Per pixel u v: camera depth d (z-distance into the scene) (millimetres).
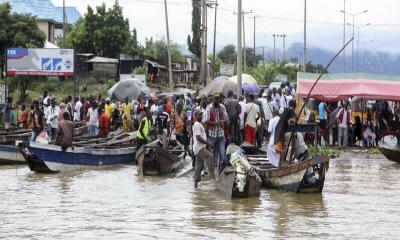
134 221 12789
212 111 19141
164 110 26094
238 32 27547
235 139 21516
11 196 16141
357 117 30719
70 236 11375
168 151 21672
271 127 17703
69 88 53750
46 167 21312
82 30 68000
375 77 30750
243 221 12820
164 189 17531
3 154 23766
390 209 14289
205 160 17844
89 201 15352
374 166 23391
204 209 14234
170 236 11367
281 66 78500
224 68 53469
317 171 16562
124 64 63312
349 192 16875
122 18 69500
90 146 23906
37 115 26109
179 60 80375
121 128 32875
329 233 11656
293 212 13867
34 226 12297
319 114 29766
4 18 52156
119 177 20344
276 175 17234
